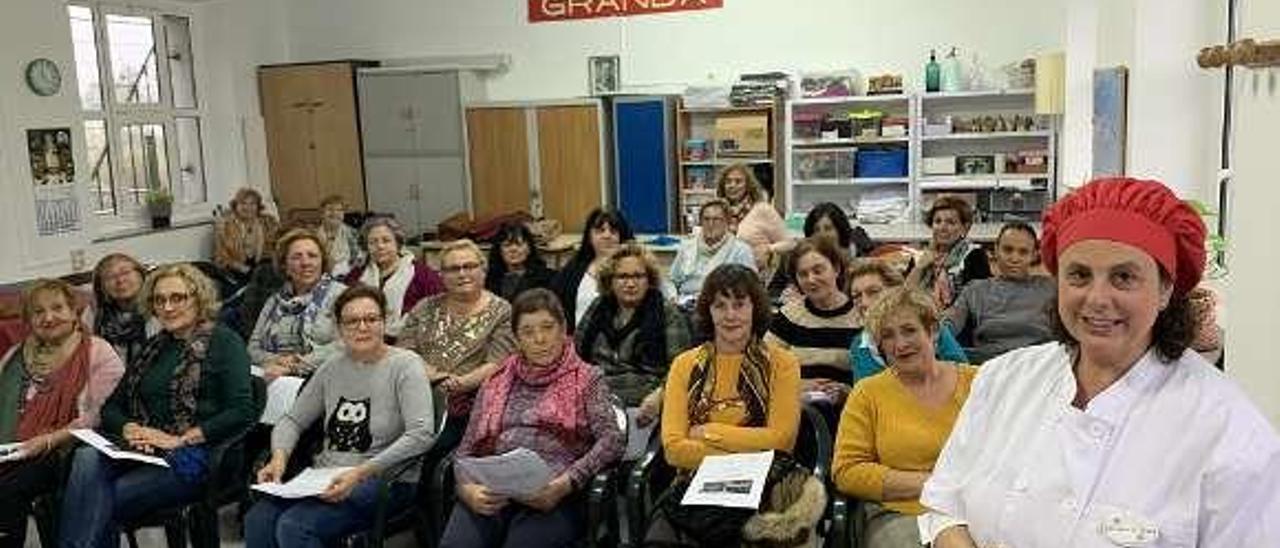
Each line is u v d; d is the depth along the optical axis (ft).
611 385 12.35
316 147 26.81
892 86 23.13
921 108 23.15
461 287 12.56
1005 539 4.16
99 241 21.40
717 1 24.71
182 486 10.53
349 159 26.66
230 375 11.02
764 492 8.52
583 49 25.85
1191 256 3.82
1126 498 3.79
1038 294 12.82
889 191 24.20
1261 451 3.60
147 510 10.46
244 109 26.50
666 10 25.09
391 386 10.52
